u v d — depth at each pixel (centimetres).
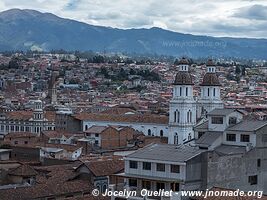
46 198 13750
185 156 12094
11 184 15450
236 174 13038
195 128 16175
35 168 17475
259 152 13688
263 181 13725
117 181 13575
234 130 14062
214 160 12456
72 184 14562
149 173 12238
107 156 19250
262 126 13875
